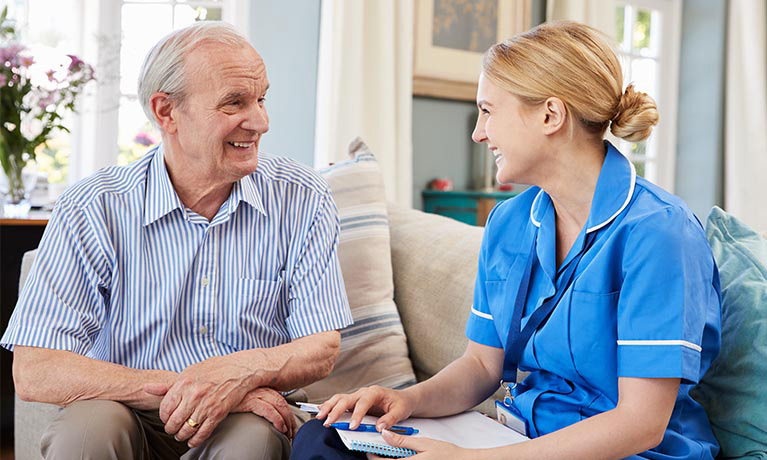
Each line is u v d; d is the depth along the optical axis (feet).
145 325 5.08
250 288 5.20
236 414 4.59
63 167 11.19
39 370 4.59
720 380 4.34
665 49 16.80
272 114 11.30
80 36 11.09
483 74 4.17
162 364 5.11
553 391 4.21
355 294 6.16
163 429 4.92
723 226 4.87
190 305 5.13
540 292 4.25
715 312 3.98
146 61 4.88
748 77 15.90
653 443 3.63
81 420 4.26
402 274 6.45
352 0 11.14
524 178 4.17
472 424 4.39
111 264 5.03
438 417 4.54
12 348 4.78
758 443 4.15
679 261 3.65
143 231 5.06
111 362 4.93
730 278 4.55
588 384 4.06
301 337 5.17
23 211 8.72
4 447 8.41
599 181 4.00
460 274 6.01
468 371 4.63
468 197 12.10
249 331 5.24
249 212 5.24
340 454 3.80
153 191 5.06
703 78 16.55
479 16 13.25
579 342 3.95
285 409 4.67
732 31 16.01
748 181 15.88
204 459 4.45
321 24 11.08
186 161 4.94
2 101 8.54
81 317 4.86
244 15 11.32
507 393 4.52
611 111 3.99
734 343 4.33
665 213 3.76
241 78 4.75
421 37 12.60
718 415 4.32
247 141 4.88
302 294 5.27
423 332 6.11
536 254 4.34
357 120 11.21
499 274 4.52
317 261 5.31
